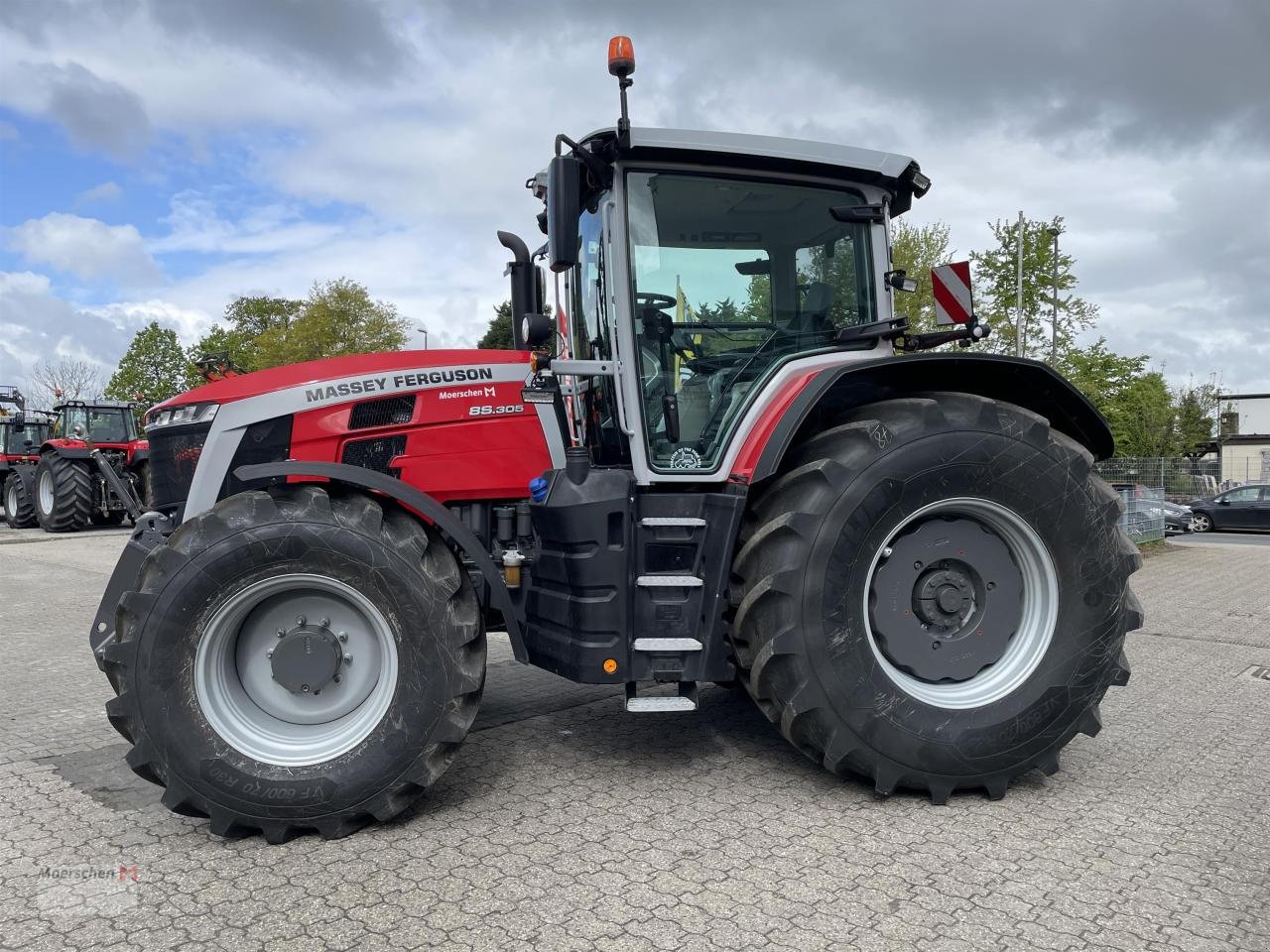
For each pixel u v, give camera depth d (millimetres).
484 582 3637
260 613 3031
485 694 4676
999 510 3184
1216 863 2678
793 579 3014
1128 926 2312
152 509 3641
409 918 2367
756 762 3582
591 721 4160
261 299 50188
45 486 14820
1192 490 21641
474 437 3652
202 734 2832
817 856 2719
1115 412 22500
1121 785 3330
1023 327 18797
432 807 3131
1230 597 8508
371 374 3584
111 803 3227
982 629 3246
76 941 2270
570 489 3201
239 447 3455
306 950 2219
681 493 3352
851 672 3037
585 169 3367
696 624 3195
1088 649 3229
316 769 2867
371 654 3064
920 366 3324
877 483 3045
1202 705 4465
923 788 3166
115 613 3172
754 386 3434
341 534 2914
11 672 5316
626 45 3121
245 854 2785
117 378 52656
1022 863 2670
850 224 3680
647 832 2902
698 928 2305
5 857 2775
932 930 2293
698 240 3486
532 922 2340
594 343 3633
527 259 4191
